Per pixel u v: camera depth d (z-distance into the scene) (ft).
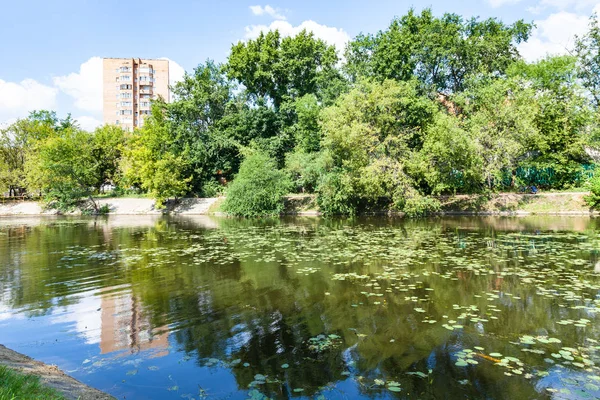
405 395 14.48
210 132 142.92
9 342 20.77
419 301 25.94
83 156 146.20
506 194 93.66
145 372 16.94
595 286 28.45
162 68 347.15
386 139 89.04
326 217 101.91
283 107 135.54
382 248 47.29
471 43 114.73
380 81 111.96
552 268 34.22
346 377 16.02
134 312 25.43
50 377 15.46
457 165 87.61
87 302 27.89
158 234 69.92
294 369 16.87
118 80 334.24
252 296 28.27
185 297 28.55
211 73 147.74
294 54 141.28
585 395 14.14
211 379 16.17
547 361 16.96
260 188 109.50
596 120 92.32
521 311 23.43
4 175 150.51
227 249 50.16
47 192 146.92
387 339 19.81
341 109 93.25
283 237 61.46
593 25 101.40
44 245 57.47
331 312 24.30
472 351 18.11
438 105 112.37
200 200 137.80
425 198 85.97
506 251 42.60
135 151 135.74
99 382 16.10
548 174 98.84
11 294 30.22
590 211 80.07
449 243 49.62
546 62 99.04
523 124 83.87
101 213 137.69
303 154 115.75
